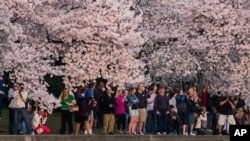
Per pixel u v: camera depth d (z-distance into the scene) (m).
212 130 68.19
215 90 78.56
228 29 75.88
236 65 77.12
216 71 78.31
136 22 65.25
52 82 89.94
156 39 75.69
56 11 62.84
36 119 55.19
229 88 77.75
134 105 58.12
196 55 77.75
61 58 67.75
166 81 79.19
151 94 61.16
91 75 64.06
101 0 63.88
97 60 64.12
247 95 78.31
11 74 59.81
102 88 58.47
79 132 60.53
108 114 56.69
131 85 68.81
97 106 59.47
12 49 56.94
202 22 76.81
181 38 75.88
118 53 64.44
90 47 63.88
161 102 60.31
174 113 61.38
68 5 64.06
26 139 49.00
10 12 57.34
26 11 60.09
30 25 62.91
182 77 79.31
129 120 58.62
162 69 75.75
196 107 62.97
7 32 55.22
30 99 59.94
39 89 60.25
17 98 52.94
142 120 59.38
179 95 62.19
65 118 55.22
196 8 75.69
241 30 76.31
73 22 62.91
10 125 53.31
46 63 61.62
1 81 58.84
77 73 63.53
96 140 53.19
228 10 76.00
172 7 75.94
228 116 65.19
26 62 59.19
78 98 56.06
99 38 63.66
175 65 75.94
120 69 64.94
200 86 78.88
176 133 61.34
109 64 64.75
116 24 63.94
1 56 56.97
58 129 64.81
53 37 63.94
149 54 76.06
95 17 63.12
